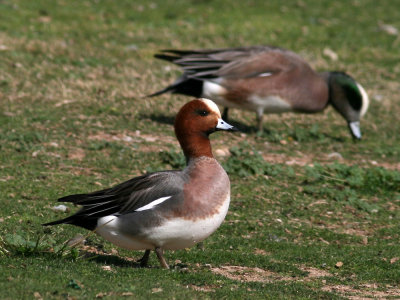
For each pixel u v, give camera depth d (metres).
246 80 16.06
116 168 13.34
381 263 9.72
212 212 7.88
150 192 7.80
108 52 22.05
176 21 26.50
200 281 7.86
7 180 11.86
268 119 18.20
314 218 11.72
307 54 23.98
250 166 13.83
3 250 8.17
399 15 29.52
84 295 6.67
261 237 10.58
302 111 16.83
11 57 19.95
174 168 13.67
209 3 28.97
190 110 8.34
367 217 11.96
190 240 7.98
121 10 27.39
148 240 7.86
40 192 11.39
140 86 19.00
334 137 17.47
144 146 14.84
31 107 16.45
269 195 12.64
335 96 17.05
